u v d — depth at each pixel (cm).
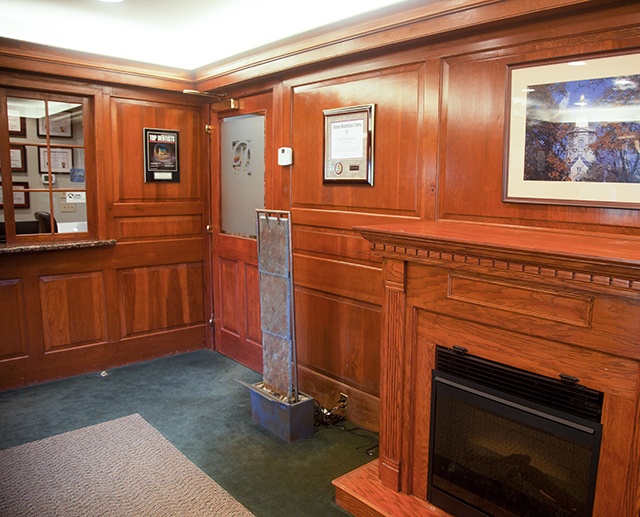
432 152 246
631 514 152
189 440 282
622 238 182
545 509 175
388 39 246
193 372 385
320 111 304
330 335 313
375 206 277
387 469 223
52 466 254
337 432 292
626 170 183
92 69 352
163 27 329
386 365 220
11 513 217
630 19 178
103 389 352
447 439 203
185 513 219
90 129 370
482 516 192
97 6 290
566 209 200
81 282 375
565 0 183
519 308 172
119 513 218
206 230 424
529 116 207
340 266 299
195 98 411
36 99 347
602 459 158
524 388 176
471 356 192
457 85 233
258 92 351
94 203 378
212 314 429
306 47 288
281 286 276
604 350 153
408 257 202
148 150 392
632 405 150
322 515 220
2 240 351
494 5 203
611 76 184
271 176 349
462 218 237
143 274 402
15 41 319
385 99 266
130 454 267
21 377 355
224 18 308
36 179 356
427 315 206
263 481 244
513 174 214
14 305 349
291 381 282
